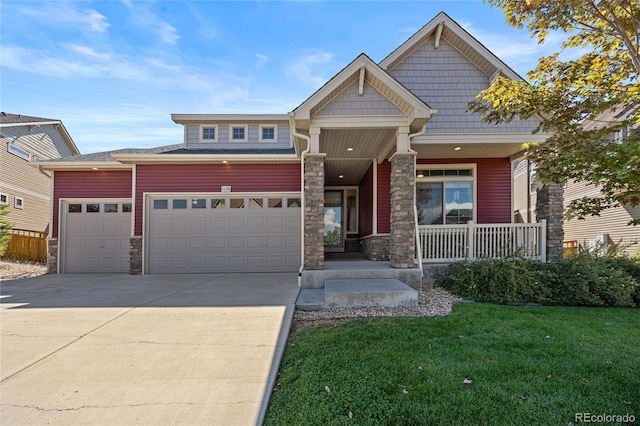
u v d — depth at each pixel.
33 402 2.68
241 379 3.04
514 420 2.39
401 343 3.78
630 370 3.12
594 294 5.76
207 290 6.85
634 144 2.88
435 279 7.36
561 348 3.66
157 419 2.47
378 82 6.85
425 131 7.82
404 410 2.49
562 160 3.62
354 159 9.60
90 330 4.27
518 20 4.02
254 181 10.41
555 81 3.95
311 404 2.60
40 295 6.46
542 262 6.98
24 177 15.80
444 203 9.53
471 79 8.18
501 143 7.99
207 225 10.33
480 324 4.51
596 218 12.56
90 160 10.85
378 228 9.38
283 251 10.33
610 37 3.80
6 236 11.27
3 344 3.83
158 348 3.71
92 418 2.48
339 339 3.92
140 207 10.24
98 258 10.77
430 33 8.12
